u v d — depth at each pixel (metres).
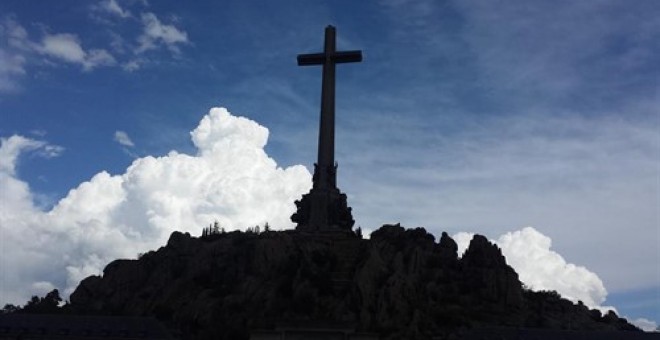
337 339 196.75
